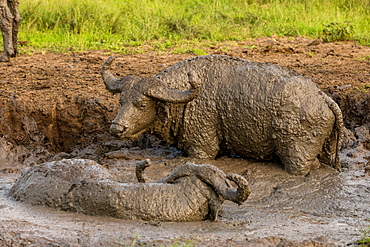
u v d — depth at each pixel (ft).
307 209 51.26
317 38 132.87
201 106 62.28
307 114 59.21
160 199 47.11
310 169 61.31
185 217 46.70
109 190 48.29
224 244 39.93
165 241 40.73
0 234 42.01
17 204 51.29
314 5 159.22
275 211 50.37
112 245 40.16
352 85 84.43
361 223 46.88
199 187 47.52
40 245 40.19
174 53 115.44
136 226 45.16
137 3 155.22
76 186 50.16
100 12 142.20
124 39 129.29
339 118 59.98
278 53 115.34
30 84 87.04
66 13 140.46
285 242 39.99
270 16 151.64
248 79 61.46
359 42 126.93
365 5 156.56
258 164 63.36
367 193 55.16
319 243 40.11
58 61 105.91
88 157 69.82
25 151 72.95
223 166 62.49
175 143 65.87
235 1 166.20
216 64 63.62
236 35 135.64
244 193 45.21
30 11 139.44
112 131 58.18
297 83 60.64
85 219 47.06
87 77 92.68
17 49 110.11
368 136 71.51
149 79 59.36
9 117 75.87
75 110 77.71
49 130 77.00
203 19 143.95
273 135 60.23
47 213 48.65
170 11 152.05
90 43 123.13
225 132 62.64
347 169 62.18
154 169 61.36
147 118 59.98
